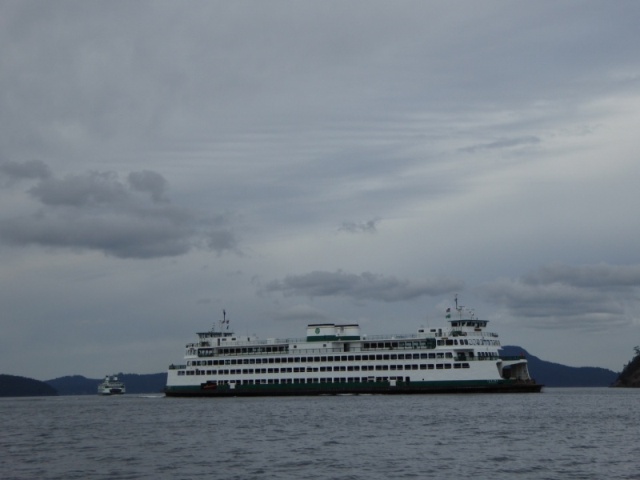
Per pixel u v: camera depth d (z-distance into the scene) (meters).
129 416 187.12
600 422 141.12
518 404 190.25
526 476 82.56
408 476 83.81
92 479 85.69
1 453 111.12
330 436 122.88
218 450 108.38
